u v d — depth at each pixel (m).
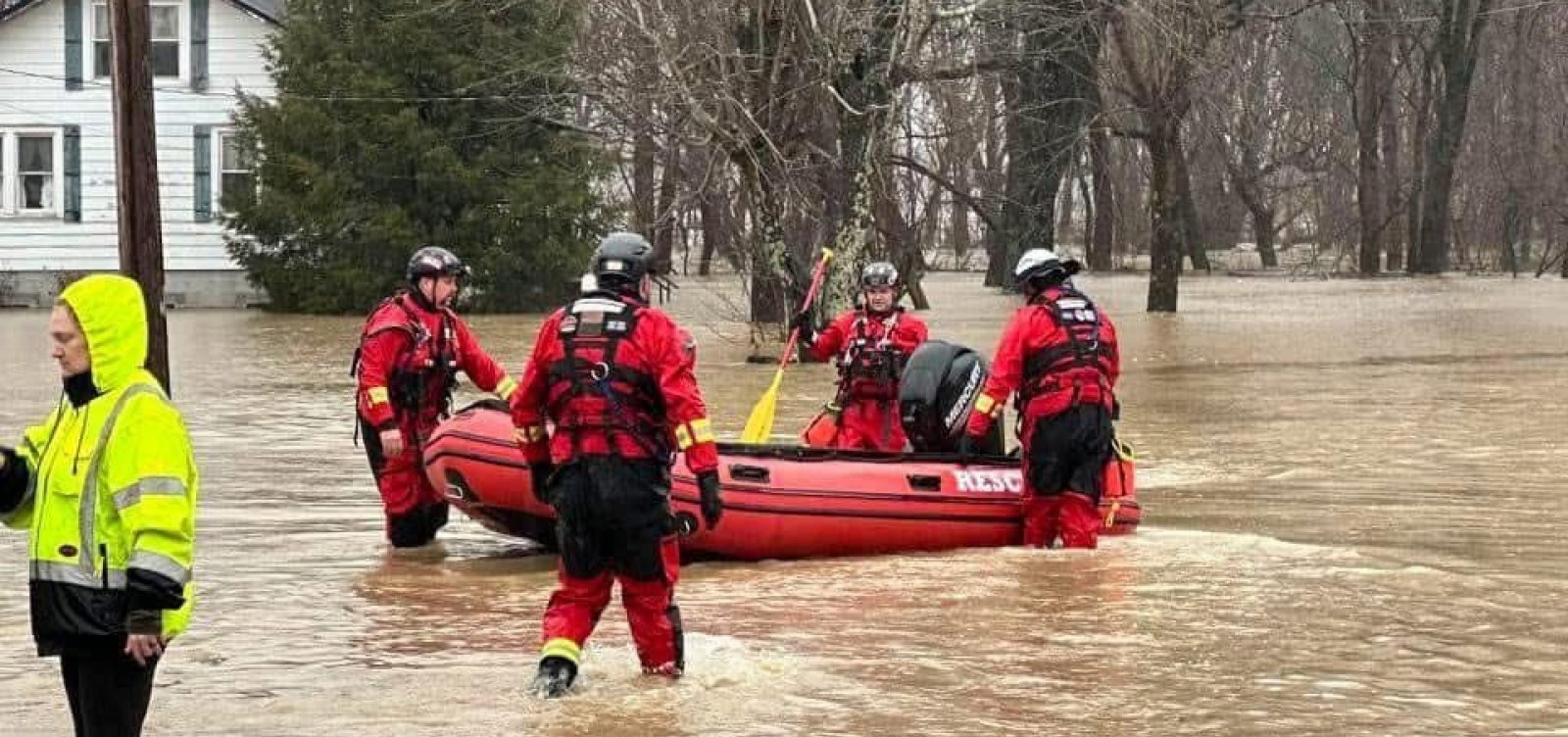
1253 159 70.81
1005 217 46.69
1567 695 6.70
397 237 38.44
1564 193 60.38
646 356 6.58
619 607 8.59
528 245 39.31
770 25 26.86
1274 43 60.69
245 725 6.26
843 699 6.62
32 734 6.17
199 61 42.56
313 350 28.00
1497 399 19.91
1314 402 19.69
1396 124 66.69
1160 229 39.47
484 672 7.06
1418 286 53.62
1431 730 6.20
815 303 26.25
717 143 26.55
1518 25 61.88
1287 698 6.65
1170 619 8.09
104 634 4.95
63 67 42.22
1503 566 9.48
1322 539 10.51
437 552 10.23
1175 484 13.17
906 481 10.14
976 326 33.53
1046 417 10.00
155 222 15.06
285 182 39.62
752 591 8.89
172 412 5.01
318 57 39.41
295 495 12.51
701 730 6.19
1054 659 7.30
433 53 38.78
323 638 7.78
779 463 9.97
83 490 4.94
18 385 20.81
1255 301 44.56
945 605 8.47
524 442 6.83
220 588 9.02
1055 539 10.40
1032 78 43.06
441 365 10.24
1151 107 38.62
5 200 42.44
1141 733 6.17
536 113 37.53
